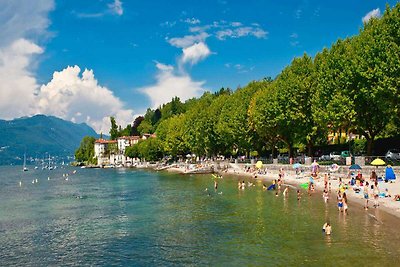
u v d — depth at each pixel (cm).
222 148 14875
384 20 6406
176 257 3069
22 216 5369
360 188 5481
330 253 2878
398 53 5922
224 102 14450
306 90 8988
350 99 6838
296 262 2733
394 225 3597
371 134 7262
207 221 4366
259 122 9825
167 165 18738
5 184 12900
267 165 10269
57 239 3888
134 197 7194
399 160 6981
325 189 5691
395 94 5941
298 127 9175
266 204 5284
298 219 4141
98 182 12262
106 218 4962
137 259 3086
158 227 4206
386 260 2658
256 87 12375
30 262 3158
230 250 3144
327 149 10519
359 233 3391
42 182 13462
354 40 7544
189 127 16025
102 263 3044
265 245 3212
